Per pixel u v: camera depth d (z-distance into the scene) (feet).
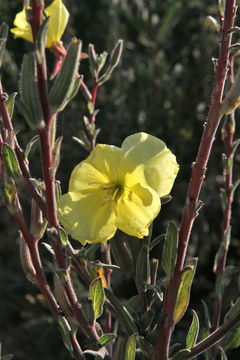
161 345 1.60
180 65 4.65
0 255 4.56
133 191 1.59
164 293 1.63
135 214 1.59
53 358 4.16
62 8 1.94
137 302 1.81
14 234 4.37
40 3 1.36
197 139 4.44
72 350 1.69
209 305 4.00
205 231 4.08
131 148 1.59
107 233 1.59
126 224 1.59
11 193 1.58
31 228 1.62
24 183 1.55
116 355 1.65
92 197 1.60
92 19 4.69
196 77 4.58
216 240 4.19
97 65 2.11
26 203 4.03
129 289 4.02
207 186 4.08
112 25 4.58
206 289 4.15
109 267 1.65
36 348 4.19
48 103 1.37
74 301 1.63
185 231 1.54
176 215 4.11
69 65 1.36
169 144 4.45
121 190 1.60
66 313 1.64
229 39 1.49
